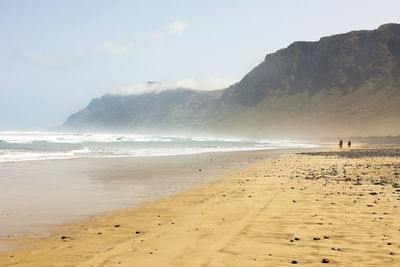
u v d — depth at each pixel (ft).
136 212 35.17
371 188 48.67
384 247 22.98
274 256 21.34
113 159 103.45
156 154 128.67
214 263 20.21
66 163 88.69
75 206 38.17
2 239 25.96
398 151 172.35
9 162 88.33
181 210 35.81
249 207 36.58
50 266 20.29
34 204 39.17
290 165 89.30
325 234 26.18
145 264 20.24
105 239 25.76
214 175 66.85
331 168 80.48
